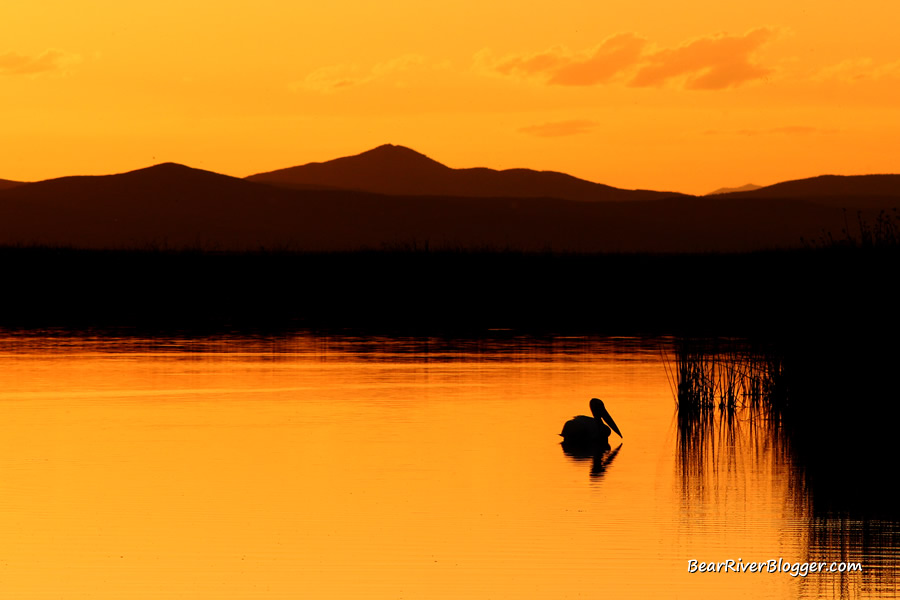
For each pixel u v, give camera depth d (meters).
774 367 90.88
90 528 55.03
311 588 47.47
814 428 83.06
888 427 82.88
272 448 72.44
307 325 157.25
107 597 46.47
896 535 55.16
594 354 123.25
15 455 70.06
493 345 132.12
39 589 47.28
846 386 87.50
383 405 88.75
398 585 47.88
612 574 49.41
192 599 46.28
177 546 52.50
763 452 73.81
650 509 59.22
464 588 47.56
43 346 128.75
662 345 132.00
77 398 91.19
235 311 180.38
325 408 87.19
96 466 67.25
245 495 60.91
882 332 87.56
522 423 81.69
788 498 61.72
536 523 56.25
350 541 53.25
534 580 48.53
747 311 175.50
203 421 81.50
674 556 51.75
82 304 191.62
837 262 92.50
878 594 47.59
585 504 59.91
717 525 56.50
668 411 88.38
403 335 143.88
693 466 69.44
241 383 99.69
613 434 79.75
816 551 52.78
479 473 66.38
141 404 88.56
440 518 57.03
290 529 54.94
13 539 53.47
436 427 79.94
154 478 64.38
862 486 64.38
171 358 117.69
